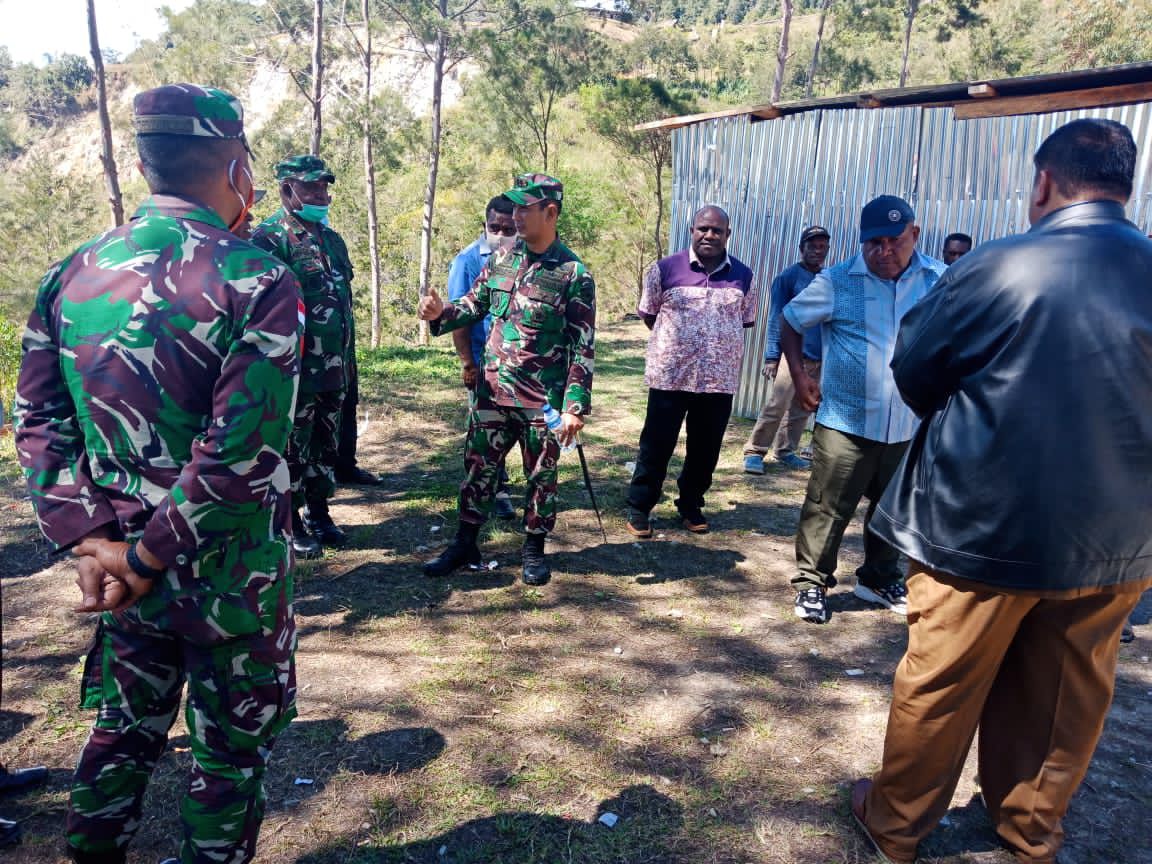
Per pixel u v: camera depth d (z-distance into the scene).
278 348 1.57
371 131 23.62
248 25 22.94
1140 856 2.35
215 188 1.68
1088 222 1.97
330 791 2.47
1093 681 2.14
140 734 1.77
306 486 4.23
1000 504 1.96
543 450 3.88
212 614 1.60
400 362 10.13
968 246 6.04
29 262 34.34
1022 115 6.13
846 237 7.22
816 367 5.85
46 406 1.63
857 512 5.34
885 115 6.89
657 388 4.46
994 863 2.30
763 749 2.78
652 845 2.31
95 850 1.79
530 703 2.99
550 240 3.71
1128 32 36.16
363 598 3.79
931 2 39.34
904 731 2.20
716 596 3.99
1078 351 1.88
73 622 3.48
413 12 21.70
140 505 1.58
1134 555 1.97
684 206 8.53
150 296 1.54
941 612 2.11
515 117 23.91
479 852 2.26
